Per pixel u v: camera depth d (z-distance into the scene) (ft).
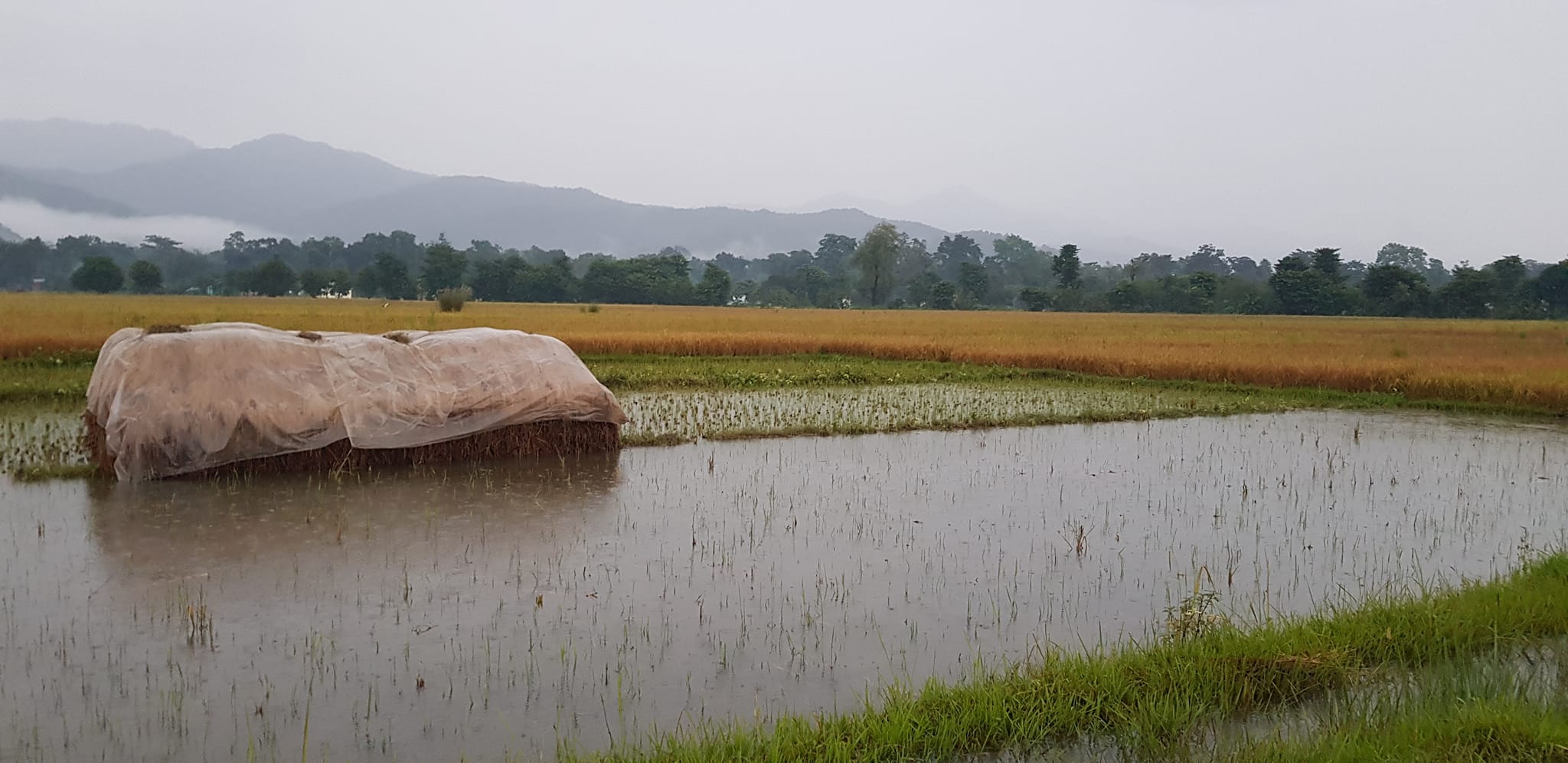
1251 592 21.88
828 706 15.49
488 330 37.76
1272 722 14.75
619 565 22.75
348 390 32.81
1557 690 15.37
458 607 19.66
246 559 22.45
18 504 26.99
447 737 14.20
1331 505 31.01
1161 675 15.72
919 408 52.60
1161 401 58.34
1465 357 82.28
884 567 23.21
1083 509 29.91
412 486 30.55
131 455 29.55
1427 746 13.12
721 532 25.99
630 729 14.53
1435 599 19.71
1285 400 61.26
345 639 17.81
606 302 325.21
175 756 13.48
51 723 14.34
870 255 365.61
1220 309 301.63
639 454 37.83
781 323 140.05
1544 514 30.09
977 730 14.16
